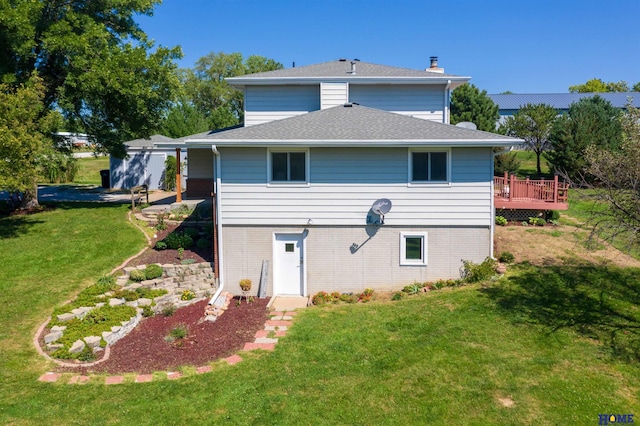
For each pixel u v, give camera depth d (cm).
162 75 2223
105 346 1060
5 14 1777
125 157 2503
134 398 855
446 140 1357
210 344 1096
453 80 1828
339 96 1831
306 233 1454
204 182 2308
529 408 800
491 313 1184
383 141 1359
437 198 1431
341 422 777
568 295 1262
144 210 2050
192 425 773
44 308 1223
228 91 6538
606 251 1587
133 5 2344
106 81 2039
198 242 1678
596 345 1008
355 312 1284
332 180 1436
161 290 1369
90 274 1434
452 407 809
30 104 1806
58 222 1962
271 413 803
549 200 1878
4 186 1529
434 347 1027
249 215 1455
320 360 1001
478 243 1443
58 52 2069
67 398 853
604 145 2608
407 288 1421
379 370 945
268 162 1432
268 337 1131
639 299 1224
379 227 1447
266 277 1466
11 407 817
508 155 2967
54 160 2161
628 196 979
